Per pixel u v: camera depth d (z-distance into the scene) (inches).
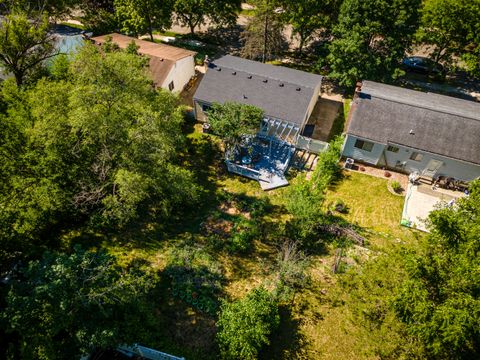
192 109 1467.8
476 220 704.4
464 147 1143.6
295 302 866.8
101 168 923.4
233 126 1177.4
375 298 709.3
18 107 967.0
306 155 1301.7
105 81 944.3
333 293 886.4
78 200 908.0
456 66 1599.4
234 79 1376.7
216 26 1948.8
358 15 1403.8
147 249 959.6
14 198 807.1
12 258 806.5
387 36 1422.2
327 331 815.7
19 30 1159.6
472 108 1274.6
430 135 1168.2
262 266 941.8
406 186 1207.6
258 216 1088.2
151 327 773.9
